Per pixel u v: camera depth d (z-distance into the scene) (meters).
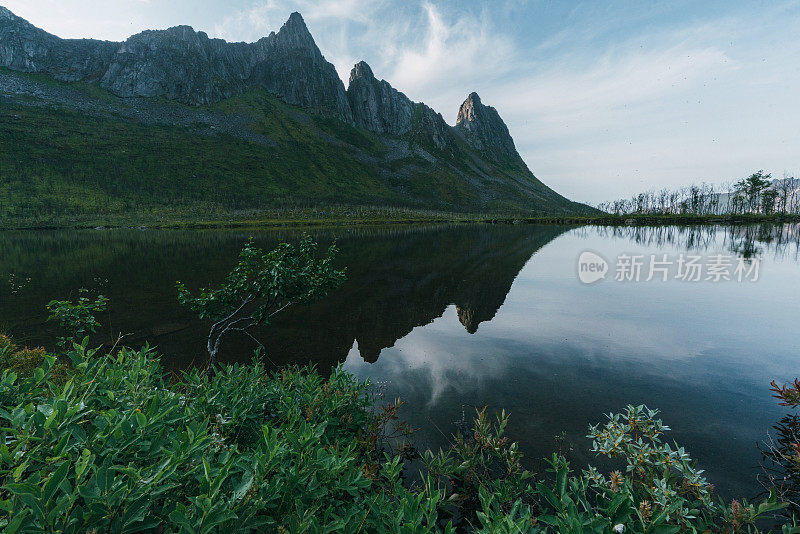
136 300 16.61
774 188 128.12
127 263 30.66
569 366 8.97
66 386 2.43
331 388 5.23
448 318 13.93
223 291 8.23
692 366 8.78
